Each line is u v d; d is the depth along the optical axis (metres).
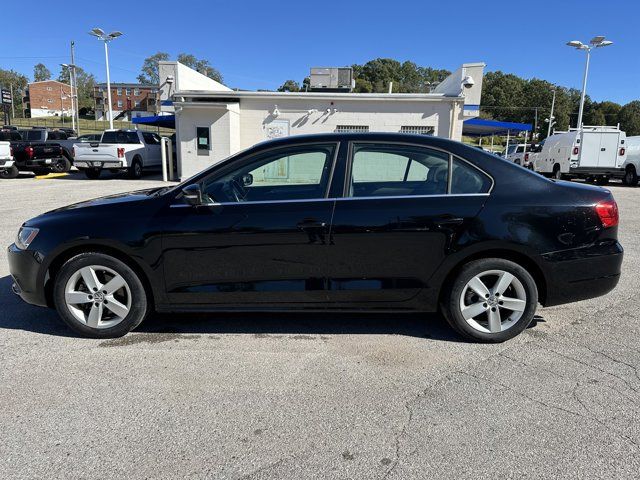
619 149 19.45
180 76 19.44
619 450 2.49
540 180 3.75
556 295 3.74
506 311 3.82
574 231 3.65
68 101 105.56
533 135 80.50
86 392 3.06
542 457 2.44
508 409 2.87
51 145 20.14
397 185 3.77
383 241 3.62
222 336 3.96
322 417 2.79
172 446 2.53
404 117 17.31
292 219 3.62
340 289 3.71
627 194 16.16
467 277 3.69
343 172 3.73
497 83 105.06
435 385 3.16
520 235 3.60
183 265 3.71
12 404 2.92
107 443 2.55
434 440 2.58
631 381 3.21
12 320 4.28
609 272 3.75
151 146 20.27
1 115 75.69
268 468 2.37
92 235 3.69
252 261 3.69
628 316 4.42
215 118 17.48
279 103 17.67
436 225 3.60
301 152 3.80
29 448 2.51
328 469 2.36
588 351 3.67
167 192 3.86
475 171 3.71
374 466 2.38
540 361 3.50
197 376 3.28
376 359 3.54
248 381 3.21
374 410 2.87
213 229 3.65
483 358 3.55
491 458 2.43
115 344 3.79
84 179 18.67
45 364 3.44
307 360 3.52
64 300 3.81
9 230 8.09
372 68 103.56
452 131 17.20
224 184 3.83
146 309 3.89
